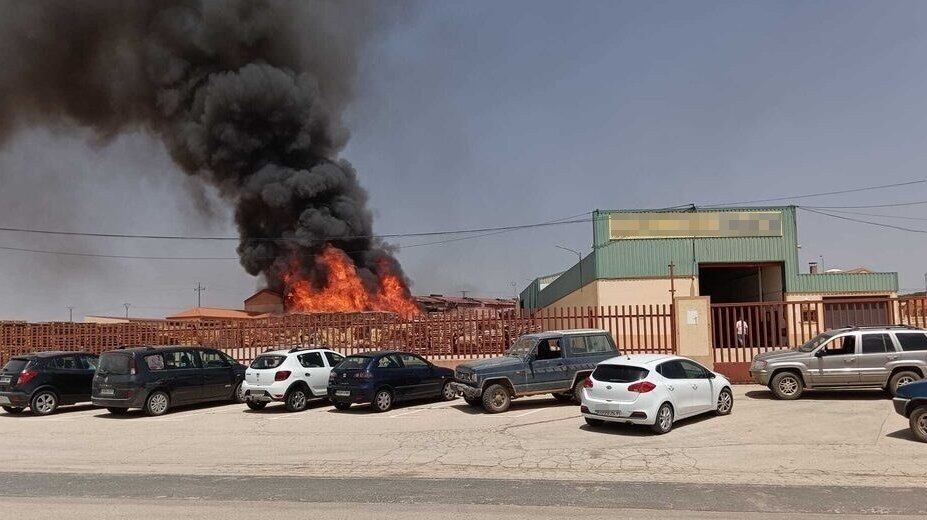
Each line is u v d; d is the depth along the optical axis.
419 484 8.09
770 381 14.87
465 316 20.12
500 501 7.14
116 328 22.22
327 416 14.84
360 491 7.71
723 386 12.98
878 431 11.13
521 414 14.01
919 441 10.34
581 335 15.27
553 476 8.54
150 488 8.05
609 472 8.76
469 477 8.52
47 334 22.39
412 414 14.66
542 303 56.56
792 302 17.47
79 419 15.35
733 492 7.50
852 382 14.40
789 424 11.92
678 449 10.19
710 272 41.47
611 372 11.86
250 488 7.96
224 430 13.22
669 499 7.18
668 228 34.12
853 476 8.32
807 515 6.48
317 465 9.57
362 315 20.67
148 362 15.62
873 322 17.81
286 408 15.77
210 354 17.11
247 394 15.91
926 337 14.38
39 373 16.22
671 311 18.08
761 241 34.28
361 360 15.39
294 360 16.02
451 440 11.41
